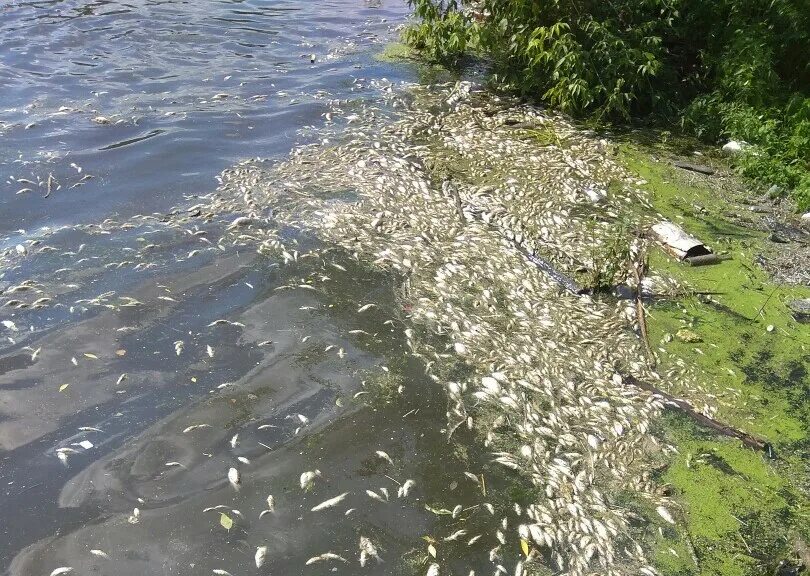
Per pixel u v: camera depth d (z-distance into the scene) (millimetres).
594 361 5996
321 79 11539
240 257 6980
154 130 9453
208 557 4277
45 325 5941
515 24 11219
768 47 10398
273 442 5078
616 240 7242
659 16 11336
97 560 4207
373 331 6156
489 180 8750
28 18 13117
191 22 13820
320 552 4359
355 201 8000
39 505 4508
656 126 10656
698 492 4965
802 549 4586
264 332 6074
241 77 11445
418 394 5562
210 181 8305
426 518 4625
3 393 5270
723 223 8250
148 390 5418
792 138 9188
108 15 13742
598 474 5023
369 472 4910
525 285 6816
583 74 10391
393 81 11625
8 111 9625
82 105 10016
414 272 6891
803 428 5559
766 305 6887
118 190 8000
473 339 6105
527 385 5676
